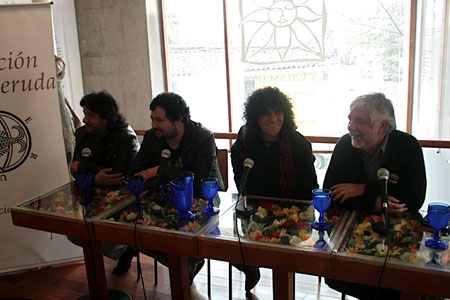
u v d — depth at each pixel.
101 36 3.94
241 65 3.98
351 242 1.55
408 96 3.72
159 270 2.86
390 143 1.92
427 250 1.46
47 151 2.72
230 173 3.40
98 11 3.89
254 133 2.07
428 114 3.51
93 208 2.06
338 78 3.81
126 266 2.81
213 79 4.10
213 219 1.84
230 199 2.07
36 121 2.67
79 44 4.02
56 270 2.93
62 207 2.12
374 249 1.49
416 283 1.36
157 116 2.18
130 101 4.04
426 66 3.51
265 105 1.97
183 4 3.99
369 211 1.82
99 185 2.36
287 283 1.65
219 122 4.18
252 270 2.33
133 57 3.93
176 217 1.88
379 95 1.86
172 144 2.32
